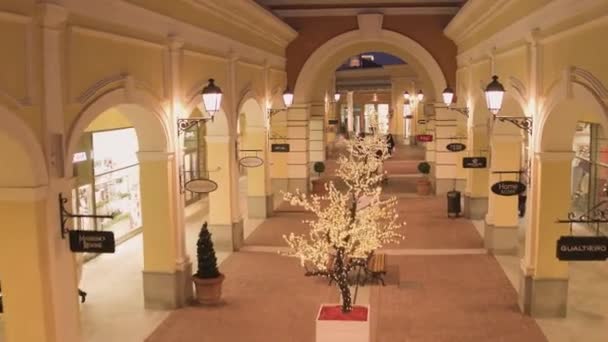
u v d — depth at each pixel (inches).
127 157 646.5
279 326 403.5
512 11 452.8
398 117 1728.6
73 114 294.0
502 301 449.1
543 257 410.3
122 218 637.3
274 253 588.7
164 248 433.1
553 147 396.5
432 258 564.7
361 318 310.7
